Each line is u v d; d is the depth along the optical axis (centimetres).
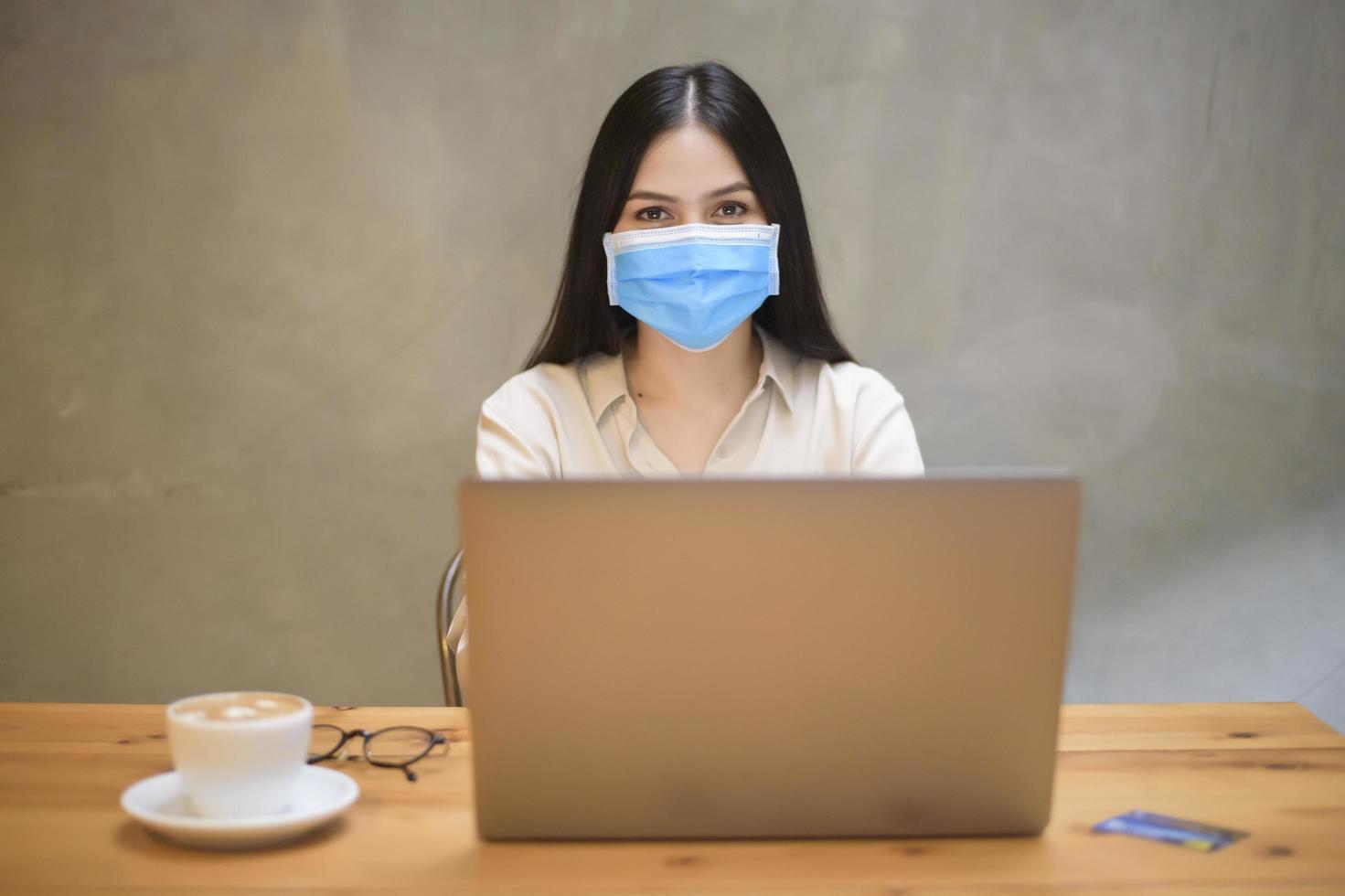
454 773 110
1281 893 84
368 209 278
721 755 91
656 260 159
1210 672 289
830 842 93
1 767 110
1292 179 281
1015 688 91
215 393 281
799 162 278
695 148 160
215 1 275
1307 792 106
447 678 172
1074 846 93
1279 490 287
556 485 87
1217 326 284
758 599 89
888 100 278
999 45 277
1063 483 89
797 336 175
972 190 280
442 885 84
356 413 282
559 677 90
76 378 281
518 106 277
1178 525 287
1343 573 288
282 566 284
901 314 281
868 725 91
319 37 275
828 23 276
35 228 279
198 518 283
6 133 277
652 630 89
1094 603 288
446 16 275
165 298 279
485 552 88
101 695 285
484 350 281
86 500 282
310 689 286
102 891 83
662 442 173
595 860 89
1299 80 280
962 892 84
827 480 88
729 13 276
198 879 85
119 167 277
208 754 90
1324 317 284
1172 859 90
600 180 164
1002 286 282
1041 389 283
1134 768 113
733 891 84
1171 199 281
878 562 89
